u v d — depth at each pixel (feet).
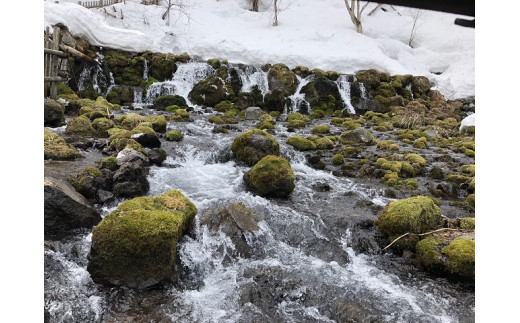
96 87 37.65
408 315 9.07
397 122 36.47
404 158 22.34
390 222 12.28
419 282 10.50
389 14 71.05
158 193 15.28
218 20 59.00
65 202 11.67
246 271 10.79
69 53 31.58
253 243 12.15
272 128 29.68
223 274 10.66
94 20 39.68
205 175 18.12
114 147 19.25
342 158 21.65
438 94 48.16
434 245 11.09
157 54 41.73
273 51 49.16
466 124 33.30
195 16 57.41
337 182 18.49
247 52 48.21
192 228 12.01
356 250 12.39
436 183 18.70
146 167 18.02
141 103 38.40
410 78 47.85
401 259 11.69
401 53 56.95
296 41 54.80
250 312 9.08
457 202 16.28
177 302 9.26
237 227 12.28
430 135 31.89
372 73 45.83
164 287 9.69
